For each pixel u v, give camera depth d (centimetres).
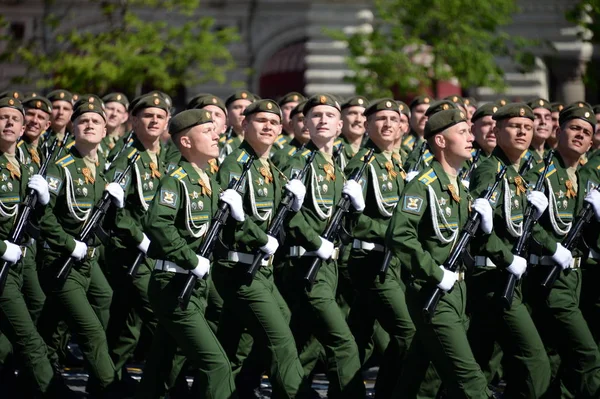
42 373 2806
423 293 2448
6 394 2941
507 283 2559
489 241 2562
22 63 8919
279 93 9019
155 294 2495
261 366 3058
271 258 2712
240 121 3994
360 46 7619
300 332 2961
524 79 8681
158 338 2722
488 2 7344
